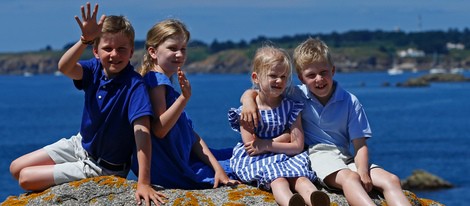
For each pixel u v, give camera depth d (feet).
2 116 211.82
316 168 21.35
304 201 19.52
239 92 339.77
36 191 21.44
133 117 20.48
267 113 21.61
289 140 21.62
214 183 21.40
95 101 20.88
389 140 148.36
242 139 21.84
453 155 124.06
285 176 20.77
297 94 22.15
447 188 88.99
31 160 21.65
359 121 21.93
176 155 21.54
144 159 20.39
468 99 293.64
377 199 20.97
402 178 102.06
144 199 20.15
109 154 21.18
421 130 169.48
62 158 21.79
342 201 20.71
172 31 21.75
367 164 21.35
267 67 21.12
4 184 89.61
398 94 331.98
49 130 166.71
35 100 306.35
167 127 20.81
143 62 22.34
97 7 19.77
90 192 20.53
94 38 20.02
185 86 20.52
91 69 21.09
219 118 186.91
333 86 22.08
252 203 20.34
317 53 21.39
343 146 22.11
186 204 20.10
